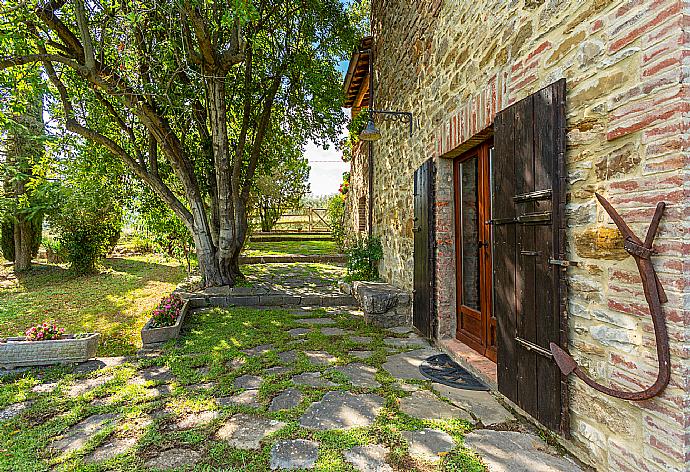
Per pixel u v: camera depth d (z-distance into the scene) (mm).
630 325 1712
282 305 6438
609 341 1823
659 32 1559
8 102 5113
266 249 13875
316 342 4293
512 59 2621
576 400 2037
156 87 5520
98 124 6613
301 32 7477
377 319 5031
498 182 2740
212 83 6328
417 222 4691
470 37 3312
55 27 5188
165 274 9930
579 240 2006
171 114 6254
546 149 2193
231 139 8211
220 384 3150
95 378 3363
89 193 7984
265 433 2361
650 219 1604
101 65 4957
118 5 4750
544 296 2203
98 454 2174
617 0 1762
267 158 8641
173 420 2551
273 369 3498
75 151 6746
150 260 12094
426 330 4273
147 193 7648
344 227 13719
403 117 5570
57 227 9945
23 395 3000
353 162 11461
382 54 7109
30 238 10578
